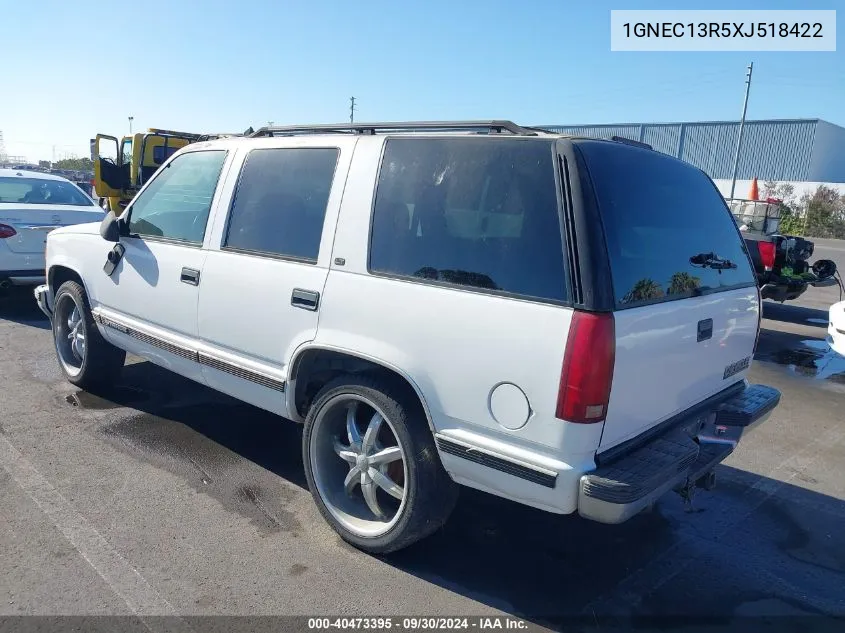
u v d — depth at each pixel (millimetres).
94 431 4621
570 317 2539
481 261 2838
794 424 5625
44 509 3592
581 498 2590
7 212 7586
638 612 3039
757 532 3799
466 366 2801
